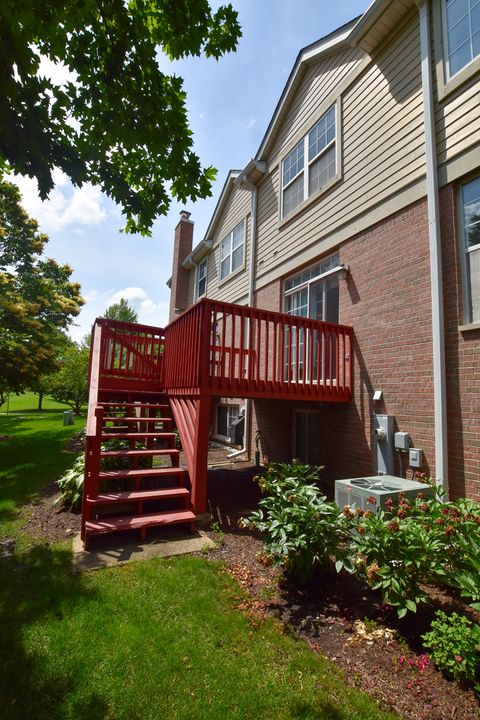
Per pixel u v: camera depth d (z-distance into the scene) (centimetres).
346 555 281
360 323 563
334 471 598
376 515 290
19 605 259
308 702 186
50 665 204
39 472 680
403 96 508
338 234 625
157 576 305
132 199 339
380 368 520
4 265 1373
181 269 1576
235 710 181
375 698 192
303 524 297
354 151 598
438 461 416
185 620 249
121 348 680
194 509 436
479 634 203
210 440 1165
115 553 348
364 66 585
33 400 3528
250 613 262
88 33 271
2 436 1166
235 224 1110
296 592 294
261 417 858
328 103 675
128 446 579
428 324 451
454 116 432
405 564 246
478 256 409
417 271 471
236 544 382
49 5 223
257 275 923
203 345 467
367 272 557
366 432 535
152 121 308
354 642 235
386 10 509
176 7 286
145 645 223
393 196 516
